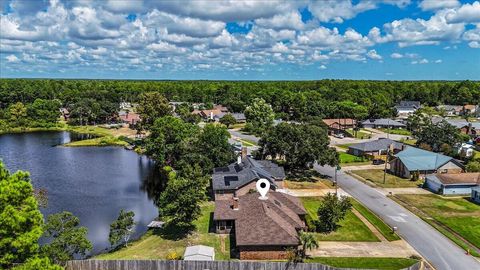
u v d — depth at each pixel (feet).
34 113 645.92
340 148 456.45
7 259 101.40
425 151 354.74
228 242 196.13
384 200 265.95
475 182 281.33
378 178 325.01
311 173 335.88
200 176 231.91
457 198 271.90
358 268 161.99
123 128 631.56
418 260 176.55
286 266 157.48
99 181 325.01
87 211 251.80
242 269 158.40
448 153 394.32
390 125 601.21
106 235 212.64
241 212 200.13
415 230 213.25
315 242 176.76
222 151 313.73
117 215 244.63
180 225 216.74
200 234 205.67
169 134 371.76
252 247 177.06
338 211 208.74
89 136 566.77
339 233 207.82
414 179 318.65
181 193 208.03
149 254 181.98
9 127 613.93
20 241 99.71
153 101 540.93
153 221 225.15
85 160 406.82
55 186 307.17
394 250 187.73
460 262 177.47
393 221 226.17
